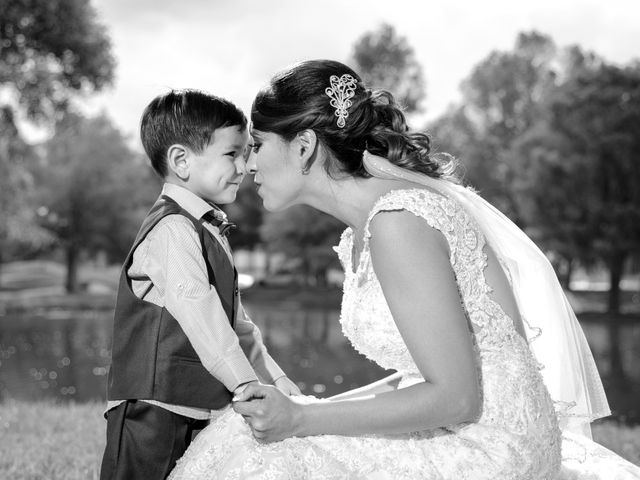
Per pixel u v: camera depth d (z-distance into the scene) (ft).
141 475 7.97
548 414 7.86
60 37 71.46
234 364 7.73
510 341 7.82
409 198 7.30
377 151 8.02
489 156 127.44
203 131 8.75
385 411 7.11
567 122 95.40
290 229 134.82
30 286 147.64
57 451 15.48
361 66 146.82
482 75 135.54
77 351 59.31
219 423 7.84
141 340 8.05
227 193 9.02
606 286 163.43
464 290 7.54
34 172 127.65
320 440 7.44
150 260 8.21
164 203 8.62
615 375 45.52
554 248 94.73
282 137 7.85
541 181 93.56
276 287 147.64
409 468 7.31
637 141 91.50
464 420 7.20
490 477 7.31
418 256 7.07
